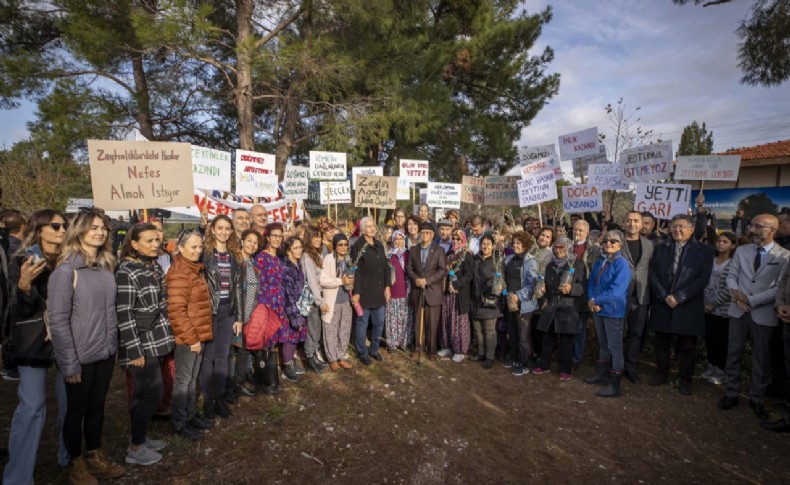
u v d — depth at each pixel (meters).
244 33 12.46
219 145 16.39
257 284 4.62
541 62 18.03
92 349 3.00
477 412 4.58
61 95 10.90
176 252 3.79
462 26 18.11
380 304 5.89
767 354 4.51
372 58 13.40
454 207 10.02
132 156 4.50
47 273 3.09
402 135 15.68
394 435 4.05
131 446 3.41
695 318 5.01
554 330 5.53
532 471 3.56
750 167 14.56
